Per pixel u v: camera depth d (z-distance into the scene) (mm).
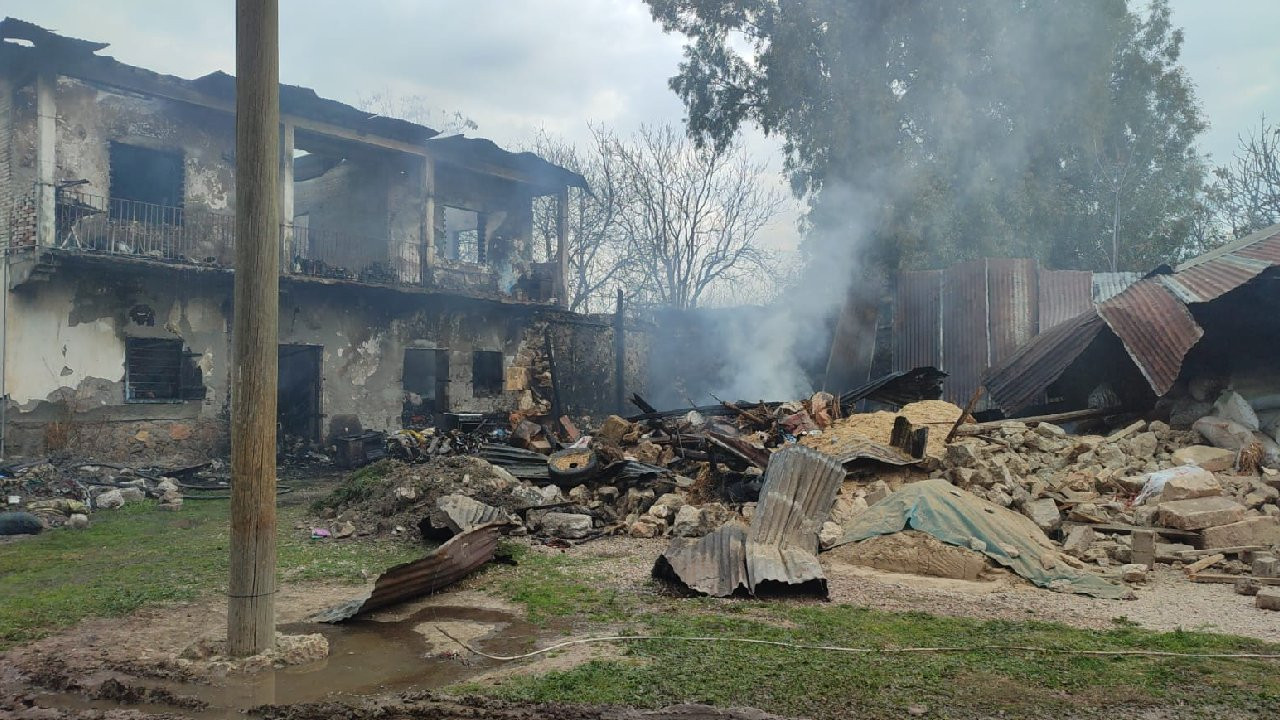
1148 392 13781
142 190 18219
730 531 8578
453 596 7293
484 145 23375
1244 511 9211
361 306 21234
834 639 5816
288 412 20609
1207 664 5223
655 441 14109
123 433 16531
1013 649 5559
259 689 4883
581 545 9906
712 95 28312
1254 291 13172
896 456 11141
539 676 5027
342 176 24656
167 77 17188
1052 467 11469
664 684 4832
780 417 14203
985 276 17578
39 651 5625
